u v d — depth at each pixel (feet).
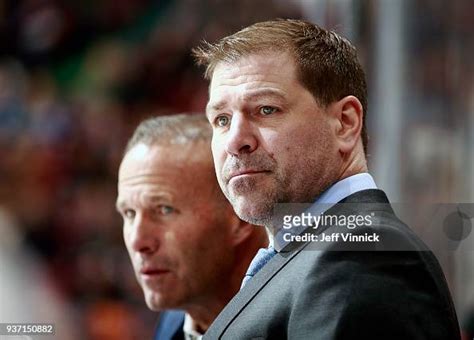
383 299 14.99
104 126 57.11
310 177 16.71
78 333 42.73
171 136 22.03
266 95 16.52
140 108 57.62
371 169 32.45
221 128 17.17
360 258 15.52
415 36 33.32
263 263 17.40
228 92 16.79
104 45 61.16
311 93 16.74
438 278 16.24
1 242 42.55
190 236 21.57
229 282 21.94
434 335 15.26
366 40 32.48
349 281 15.16
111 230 52.85
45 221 53.93
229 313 16.84
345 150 17.08
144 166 21.83
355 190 16.90
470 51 34.17
